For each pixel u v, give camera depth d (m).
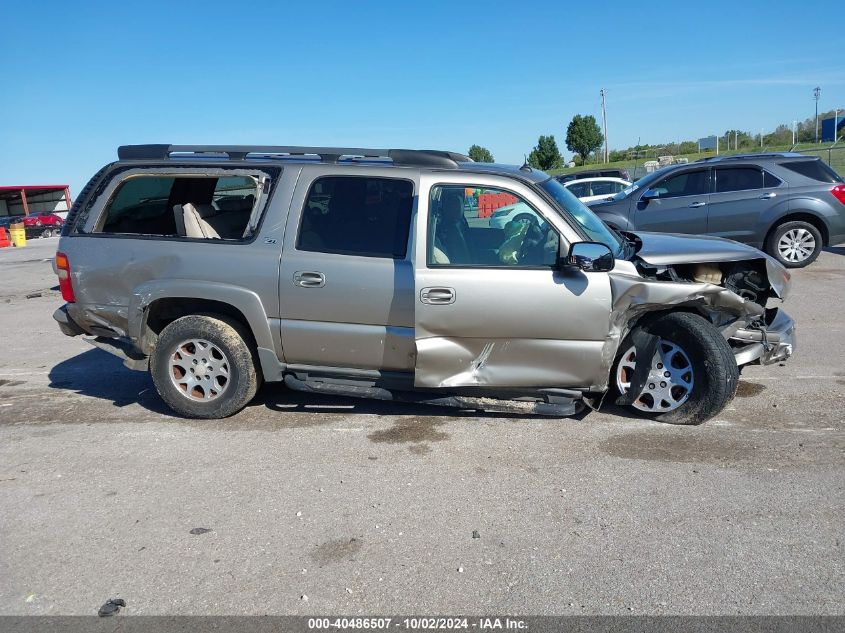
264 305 5.01
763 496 3.93
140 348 5.32
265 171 5.11
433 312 4.68
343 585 3.23
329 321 4.92
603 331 4.65
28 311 10.80
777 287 5.39
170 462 4.64
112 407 5.80
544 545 3.51
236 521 3.84
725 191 11.23
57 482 4.39
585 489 4.08
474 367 4.82
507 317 4.65
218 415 5.33
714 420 5.05
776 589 3.09
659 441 4.72
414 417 5.32
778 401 5.40
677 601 3.03
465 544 3.54
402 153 5.00
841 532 3.53
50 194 53.38
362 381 5.07
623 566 3.30
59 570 3.42
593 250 4.46
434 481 4.25
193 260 5.11
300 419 5.35
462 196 4.81
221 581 3.29
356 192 4.91
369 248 4.84
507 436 4.90
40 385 6.54
